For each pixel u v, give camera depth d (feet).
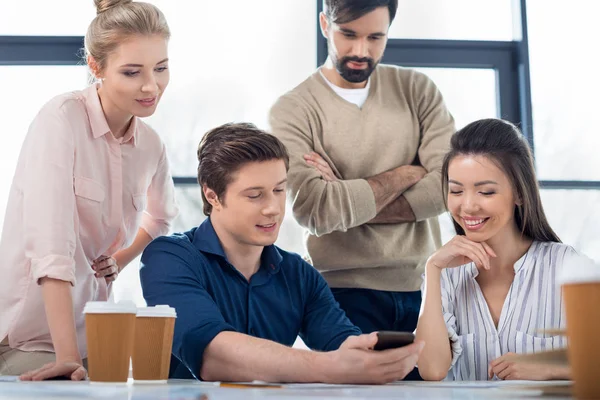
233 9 11.19
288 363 3.88
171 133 11.01
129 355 3.50
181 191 10.92
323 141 7.47
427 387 3.25
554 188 11.24
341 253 7.22
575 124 11.35
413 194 7.22
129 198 6.13
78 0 11.20
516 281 5.72
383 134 7.48
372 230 7.20
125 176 6.03
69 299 4.88
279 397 2.44
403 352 3.71
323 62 11.09
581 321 1.97
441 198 7.23
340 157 7.41
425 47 11.27
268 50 11.16
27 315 5.34
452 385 3.51
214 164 5.08
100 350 3.43
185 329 4.38
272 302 5.21
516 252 5.87
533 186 5.81
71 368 4.09
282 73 11.15
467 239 5.67
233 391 2.81
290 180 7.24
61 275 4.81
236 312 5.08
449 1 11.42
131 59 5.38
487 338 5.64
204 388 3.05
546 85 11.40
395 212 7.22
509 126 5.88
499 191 5.66
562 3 11.40
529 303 5.66
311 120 7.48
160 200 6.70
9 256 5.34
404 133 7.54
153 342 3.67
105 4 5.48
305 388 3.17
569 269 2.01
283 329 5.26
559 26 11.41
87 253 5.84
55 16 11.16
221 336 4.20
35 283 5.27
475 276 5.87
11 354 5.43
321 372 3.78
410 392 2.77
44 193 5.04
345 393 2.70
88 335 3.46
